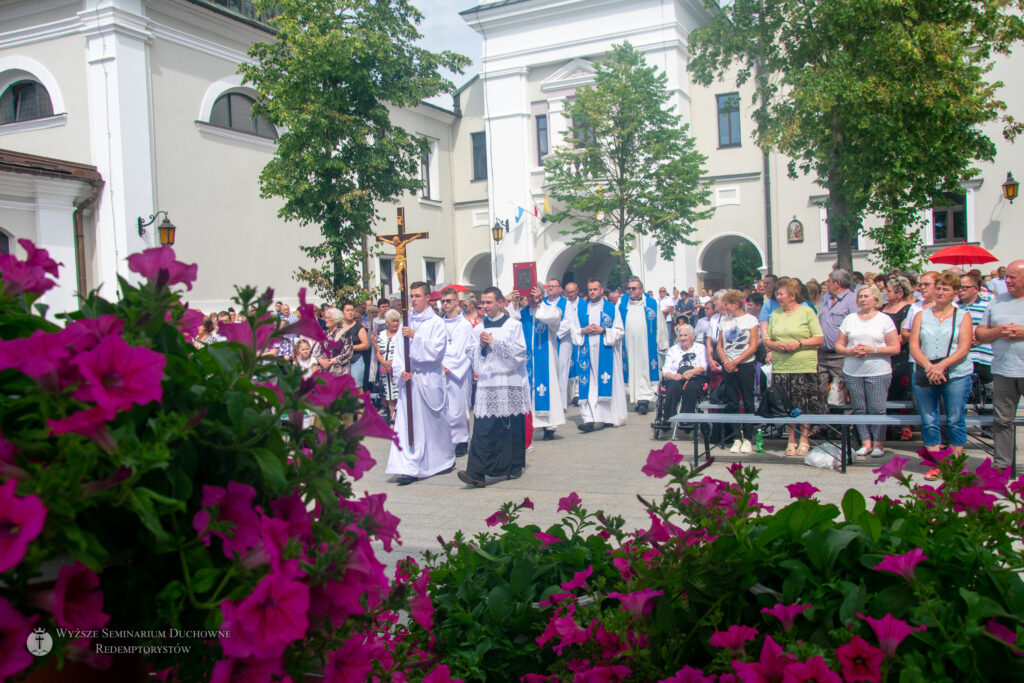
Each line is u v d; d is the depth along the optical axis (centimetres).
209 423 143
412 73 1616
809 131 1373
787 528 224
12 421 134
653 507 232
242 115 2128
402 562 296
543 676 264
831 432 946
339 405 167
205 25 1981
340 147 1645
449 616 282
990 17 1309
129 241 1792
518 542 317
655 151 2067
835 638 192
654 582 216
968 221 2214
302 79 1528
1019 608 201
